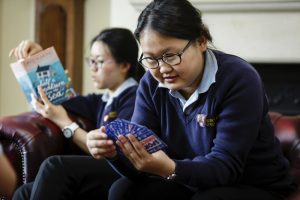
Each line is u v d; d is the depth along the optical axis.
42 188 1.30
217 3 2.43
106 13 3.27
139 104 1.40
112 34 1.82
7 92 3.54
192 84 1.26
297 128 1.62
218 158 1.17
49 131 1.65
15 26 3.49
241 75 1.21
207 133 1.25
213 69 1.23
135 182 1.27
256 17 2.44
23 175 1.56
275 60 2.45
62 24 3.17
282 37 2.43
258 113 1.20
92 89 3.29
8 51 3.50
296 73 2.58
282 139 1.62
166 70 1.16
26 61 1.71
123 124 1.12
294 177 1.52
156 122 1.37
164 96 1.33
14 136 1.58
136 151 1.11
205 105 1.24
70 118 1.78
